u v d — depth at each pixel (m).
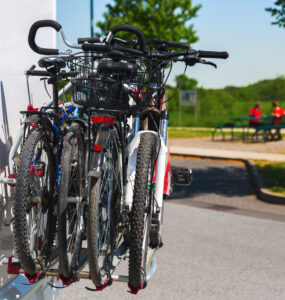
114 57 2.40
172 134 21.53
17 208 2.10
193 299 3.86
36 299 2.79
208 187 9.20
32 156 2.17
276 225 6.39
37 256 2.38
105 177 2.40
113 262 2.47
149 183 2.47
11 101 2.61
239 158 12.77
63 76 2.48
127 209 2.44
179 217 6.66
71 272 2.32
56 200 2.46
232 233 5.89
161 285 4.12
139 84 2.42
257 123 17.67
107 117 2.37
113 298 3.81
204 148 15.30
